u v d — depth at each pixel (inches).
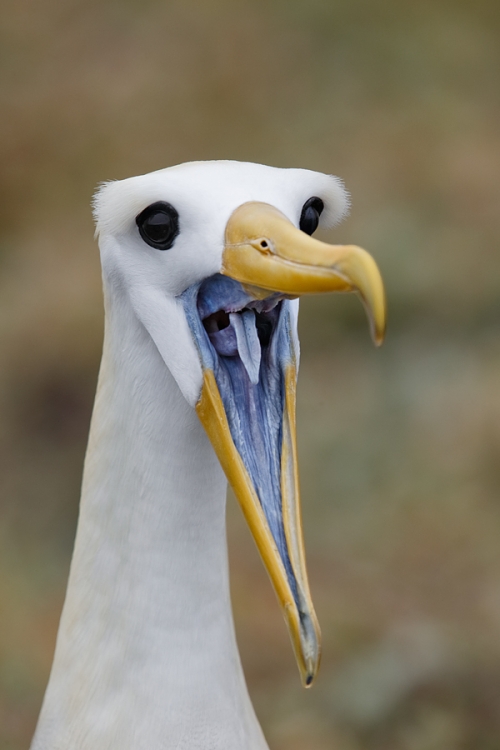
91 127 821.9
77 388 577.9
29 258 700.0
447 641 398.3
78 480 535.2
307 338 593.9
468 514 487.5
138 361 181.6
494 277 612.4
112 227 175.5
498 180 709.9
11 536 507.5
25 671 403.5
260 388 180.2
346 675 383.6
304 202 178.4
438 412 538.3
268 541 169.2
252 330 176.9
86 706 191.3
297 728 365.1
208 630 188.1
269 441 177.6
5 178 777.6
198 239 169.0
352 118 815.1
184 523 184.4
